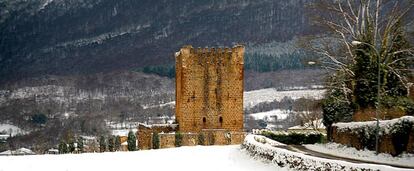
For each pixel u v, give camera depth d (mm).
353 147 53375
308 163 33406
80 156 51594
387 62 64062
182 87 100938
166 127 102500
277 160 38562
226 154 52469
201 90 101125
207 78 101250
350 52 65625
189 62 101000
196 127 100875
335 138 60375
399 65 67375
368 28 64812
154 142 95312
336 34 68000
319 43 68938
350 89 67875
